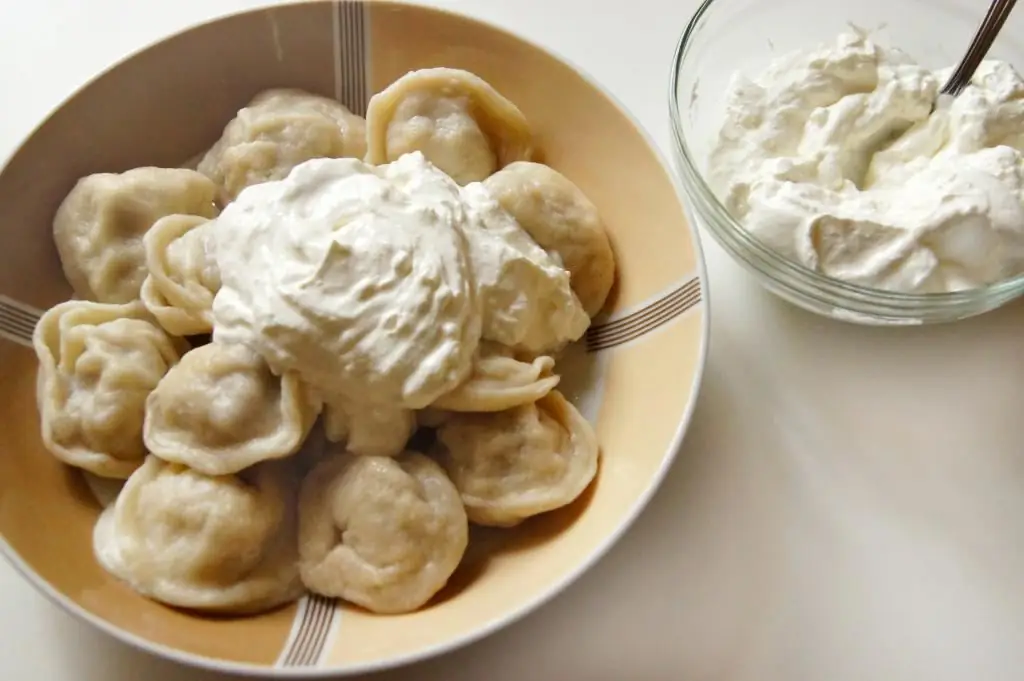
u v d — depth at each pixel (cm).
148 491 36
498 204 39
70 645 36
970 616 37
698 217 42
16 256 38
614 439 38
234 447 36
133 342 38
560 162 42
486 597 35
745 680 36
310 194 37
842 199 40
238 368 36
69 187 40
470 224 37
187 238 39
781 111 41
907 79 41
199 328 39
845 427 40
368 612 35
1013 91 41
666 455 35
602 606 37
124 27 46
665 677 36
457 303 35
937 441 40
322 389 36
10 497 35
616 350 40
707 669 36
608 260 40
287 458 37
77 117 39
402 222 36
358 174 38
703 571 38
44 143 39
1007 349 41
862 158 42
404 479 36
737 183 40
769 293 42
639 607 37
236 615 35
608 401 39
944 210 38
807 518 38
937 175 39
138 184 40
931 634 37
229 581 35
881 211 39
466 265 36
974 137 40
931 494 39
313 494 37
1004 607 37
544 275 38
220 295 37
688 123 43
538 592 33
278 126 41
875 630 37
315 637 34
